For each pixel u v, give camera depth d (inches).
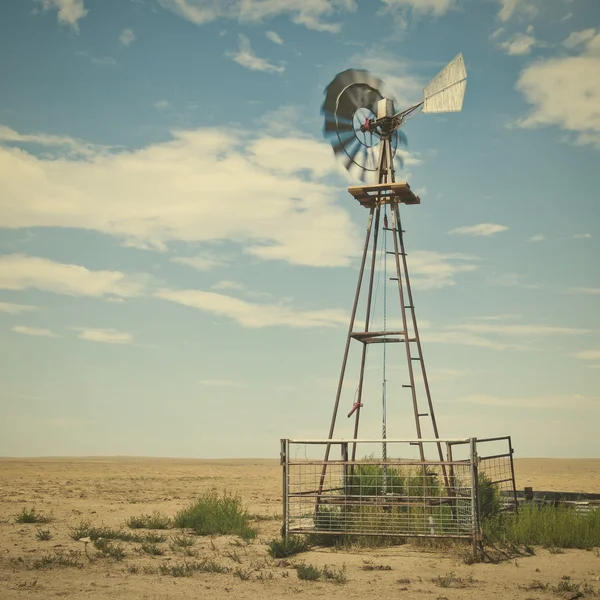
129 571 566.3
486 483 722.8
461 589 499.8
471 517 623.2
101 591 495.8
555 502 789.9
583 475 2210.9
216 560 619.5
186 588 505.7
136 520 854.5
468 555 604.7
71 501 1189.1
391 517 694.5
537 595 480.1
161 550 665.6
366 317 852.6
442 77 819.4
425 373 806.5
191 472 2508.6
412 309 824.3
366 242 855.1
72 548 679.1
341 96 865.5
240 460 5359.3
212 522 808.9
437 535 626.8
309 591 495.8
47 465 3154.5
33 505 1103.6
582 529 681.6
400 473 804.0
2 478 1891.0
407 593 487.8
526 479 1866.4
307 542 692.7
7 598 473.1
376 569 573.6
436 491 754.2
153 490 1481.3
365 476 747.4
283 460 682.8
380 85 885.2
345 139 862.5
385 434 802.2
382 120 866.8
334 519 707.4
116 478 1975.9
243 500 1236.5
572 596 475.8
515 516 721.0
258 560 617.0
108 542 702.5
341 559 618.2
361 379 827.4
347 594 485.7
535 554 629.0
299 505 719.7
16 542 715.4
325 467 719.1
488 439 681.0
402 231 845.2
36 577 543.5
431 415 794.8
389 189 824.9
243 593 490.0
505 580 528.1
